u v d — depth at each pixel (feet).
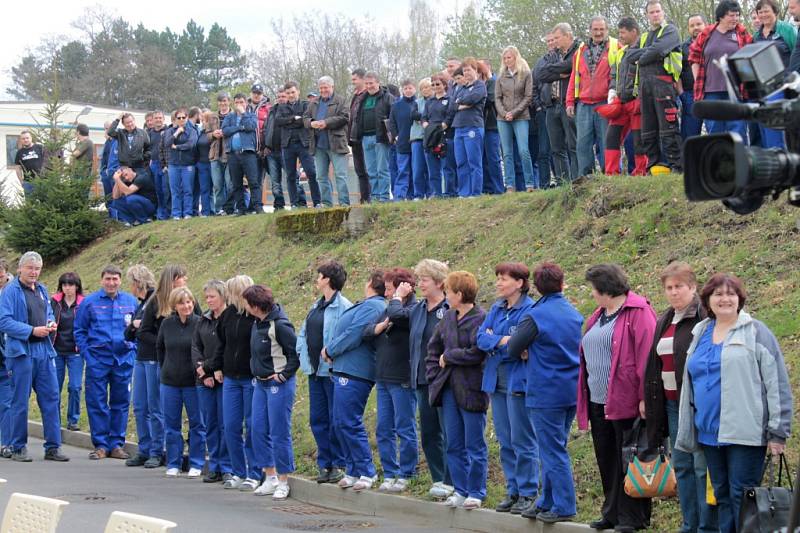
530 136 51.26
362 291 46.78
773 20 39.06
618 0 96.17
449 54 120.47
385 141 55.77
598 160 47.65
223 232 61.41
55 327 41.14
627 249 38.42
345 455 33.63
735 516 22.26
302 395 41.11
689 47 43.78
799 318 30.01
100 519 28.78
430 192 54.29
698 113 15.94
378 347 32.55
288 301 50.47
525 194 46.93
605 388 25.72
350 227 52.85
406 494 31.53
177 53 257.14
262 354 34.24
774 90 15.75
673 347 24.09
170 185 68.95
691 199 14.46
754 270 33.47
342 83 156.56
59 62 244.22
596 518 26.43
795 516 17.38
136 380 41.11
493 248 44.21
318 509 32.40
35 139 74.43
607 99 44.34
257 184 64.34
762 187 14.52
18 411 40.63
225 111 66.03
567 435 27.30
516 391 27.73
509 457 28.68
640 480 24.09
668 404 24.36
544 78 48.01
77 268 67.31
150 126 71.26
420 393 31.40
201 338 37.17
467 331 29.30
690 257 35.91
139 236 66.95
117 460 42.39
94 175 72.02
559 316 27.04
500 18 108.47
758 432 21.85
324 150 59.06
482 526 28.40
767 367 22.02
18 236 70.54
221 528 28.09
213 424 37.24
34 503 17.47
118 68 238.27
